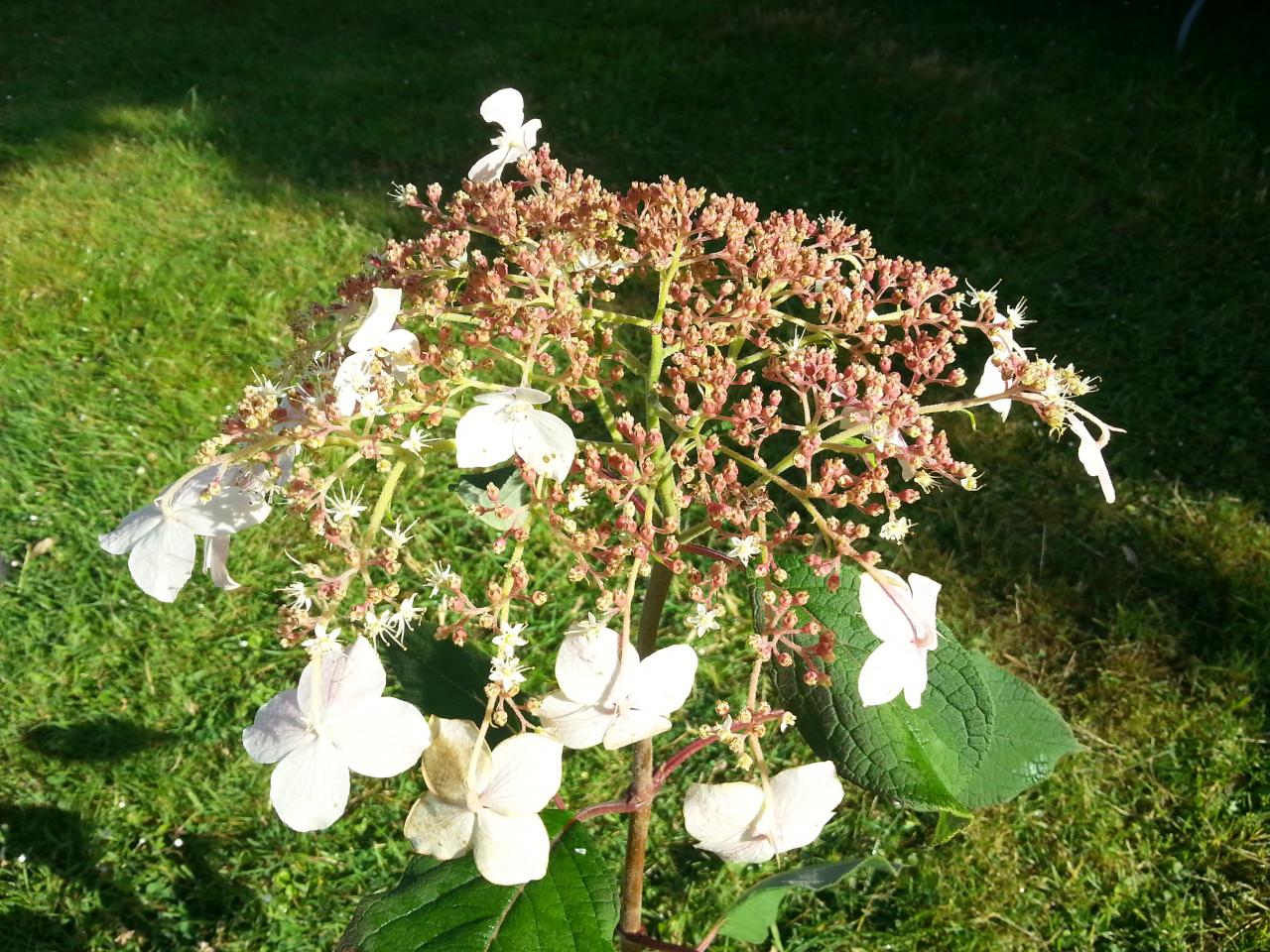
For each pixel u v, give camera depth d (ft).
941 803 3.58
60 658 9.98
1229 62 21.15
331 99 20.31
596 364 3.97
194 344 13.58
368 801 8.96
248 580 10.65
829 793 3.27
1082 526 11.25
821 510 10.96
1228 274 14.84
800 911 8.25
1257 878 8.38
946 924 8.13
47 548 10.92
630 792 4.46
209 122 19.35
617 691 3.09
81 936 8.02
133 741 9.37
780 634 3.51
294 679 9.88
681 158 18.26
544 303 4.15
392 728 3.08
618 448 4.05
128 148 18.40
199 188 17.11
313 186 17.33
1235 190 16.56
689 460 5.68
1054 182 17.03
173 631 10.26
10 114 19.77
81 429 12.25
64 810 8.82
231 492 3.44
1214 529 11.12
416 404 3.52
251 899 8.27
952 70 21.02
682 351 4.66
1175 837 8.66
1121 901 8.28
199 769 9.20
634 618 10.23
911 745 3.70
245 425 3.53
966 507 11.41
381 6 25.26
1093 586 10.66
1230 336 13.66
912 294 4.36
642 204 4.73
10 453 11.85
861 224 16.20
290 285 14.71
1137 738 9.35
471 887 3.74
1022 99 19.83
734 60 21.65
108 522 11.24
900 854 8.59
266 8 25.34
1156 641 10.09
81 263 15.02
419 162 18.26
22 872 8.32
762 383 12.43
